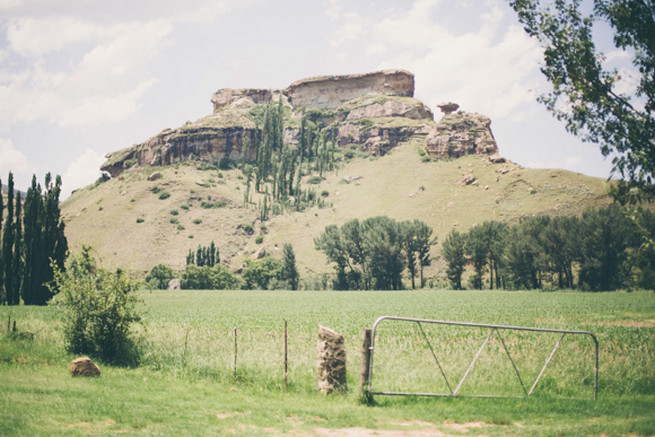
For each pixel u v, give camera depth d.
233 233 196.12
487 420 12.06
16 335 21.81
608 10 18.14
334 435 10.52
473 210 182.00
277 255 178.50
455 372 16.08
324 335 14.52
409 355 18.92
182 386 15.26
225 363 17.47
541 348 21.83
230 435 9.98
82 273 20.45
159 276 151.38
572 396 15.38
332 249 138.62
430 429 11.21
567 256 99.06
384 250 128.00
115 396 13.03
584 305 59.47
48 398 12.31
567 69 18.58
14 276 66.69
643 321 42.31
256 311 57.84
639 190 17.95
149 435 9.70
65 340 20.00
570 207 156.12
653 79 17.97
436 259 157.88
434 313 52.53
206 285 144.75
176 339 22.22
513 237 111.75
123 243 185.38
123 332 20.09
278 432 10.44
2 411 10.78
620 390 16.23
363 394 13.36
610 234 89.94
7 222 67.25
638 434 11.08
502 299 76.75
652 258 18.33
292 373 16.48
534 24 19.02
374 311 56.66
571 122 18.72
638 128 17.58
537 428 11.43
